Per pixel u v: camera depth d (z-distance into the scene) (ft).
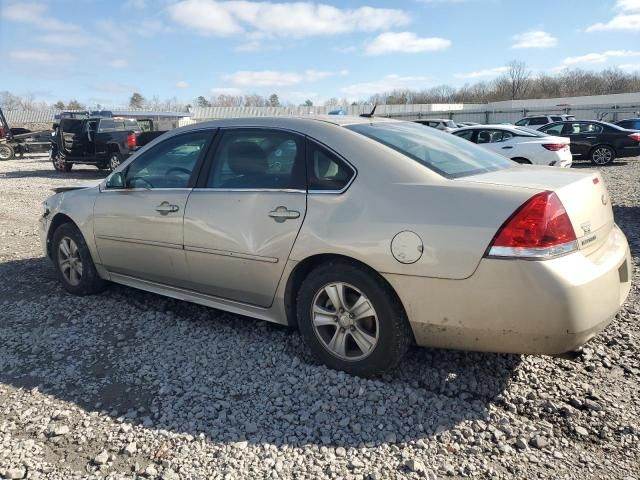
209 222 12.42
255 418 9.69
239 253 11.94
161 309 15.06
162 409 10.03
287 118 12.36
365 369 10.64
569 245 9.07
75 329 13.76
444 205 9.59
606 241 10.44
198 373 11.34
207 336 13.15
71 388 10.88
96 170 66.33
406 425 9.42
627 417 9.44
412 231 9.67
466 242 9.21
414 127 13.12
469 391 10.45
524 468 8.27
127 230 14.28
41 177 57.72
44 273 18.92
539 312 8.82
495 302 9.10
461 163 11.18
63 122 60.85
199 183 13.01
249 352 12.22
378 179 10.43
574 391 10.31
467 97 269.03
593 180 10.64
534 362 11.45
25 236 25.89
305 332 11.38
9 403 10.36
